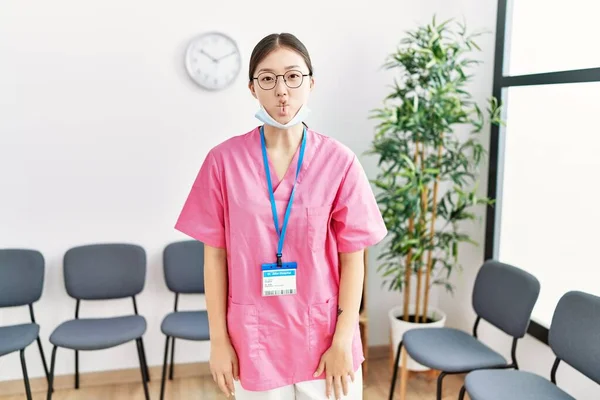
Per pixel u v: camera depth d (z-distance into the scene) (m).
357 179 1.23
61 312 2.60
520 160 2.44
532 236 2.38
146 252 2.64
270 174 1.20
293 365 1.23
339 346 1.20
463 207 2.44
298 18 2.65
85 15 2.43
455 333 2.22
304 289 1.20
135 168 2.58
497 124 2.49
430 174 2.36
